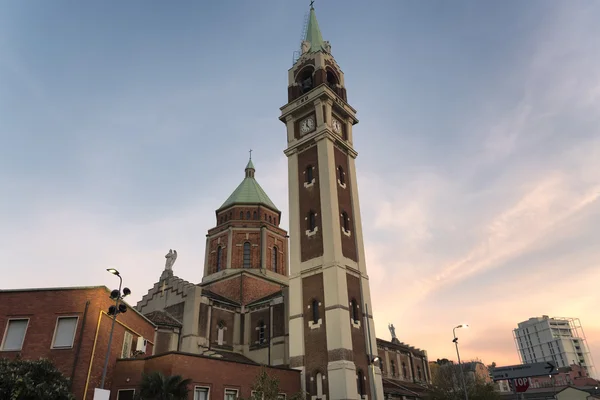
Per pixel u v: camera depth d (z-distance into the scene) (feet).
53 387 88.53
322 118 187.62
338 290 153.79
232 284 212.43
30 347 108.99
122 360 120.98
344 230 173.78
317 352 150.30
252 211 245.65
